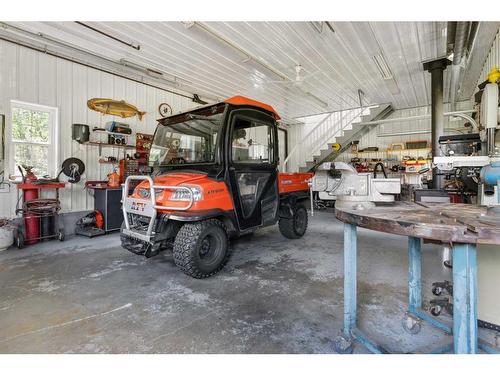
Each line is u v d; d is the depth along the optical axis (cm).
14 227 360
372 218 115
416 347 150
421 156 781
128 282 248
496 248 142
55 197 438
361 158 852
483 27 376
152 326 174
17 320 182
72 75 451
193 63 482
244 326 173
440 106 479
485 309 146
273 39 400
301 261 305
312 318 182
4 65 382
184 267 240
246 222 299
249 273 268
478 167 275
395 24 364
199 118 296
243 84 590
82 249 358
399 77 560
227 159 276
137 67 503
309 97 683
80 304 205
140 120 544
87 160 475
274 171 347
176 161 311
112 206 444
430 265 280
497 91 252
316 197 770
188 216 237
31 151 417
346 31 382
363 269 275
